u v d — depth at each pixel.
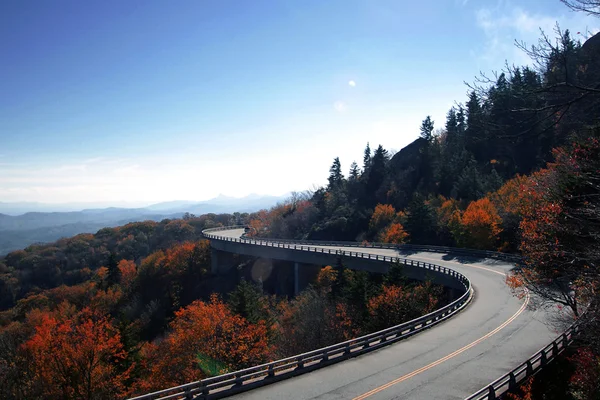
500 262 44.66
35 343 30.06
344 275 45.31
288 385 16.53
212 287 73.06
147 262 87.38
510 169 71.06
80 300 79.06
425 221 63.12
